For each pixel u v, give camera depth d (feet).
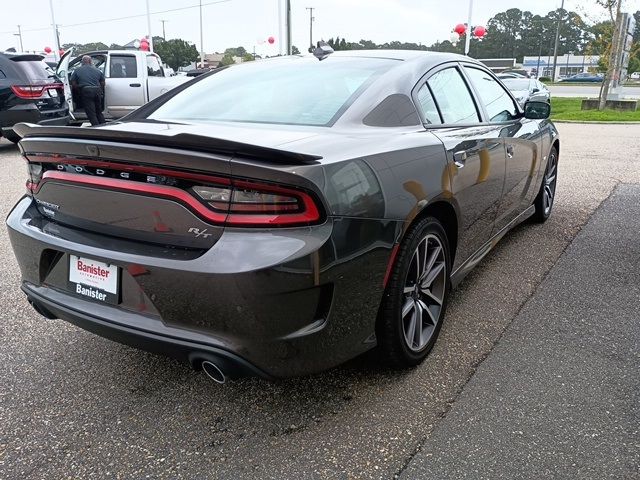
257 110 8.88
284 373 6.75
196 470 6.68
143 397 8.17
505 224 12.82
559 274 12.73
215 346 6.50
